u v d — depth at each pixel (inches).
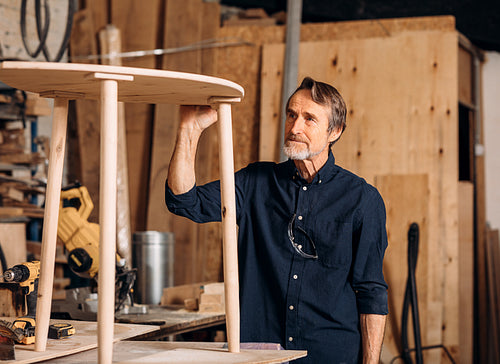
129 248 174.4
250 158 178.5
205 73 182.2
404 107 165.5
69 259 100.5
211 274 179.5
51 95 50.2
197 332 147.6
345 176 73.8
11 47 158.2
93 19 185.3
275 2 194.9
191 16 183.6
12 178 152.8
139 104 184.7
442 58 164.4
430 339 157.2
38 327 50.6
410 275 150.8
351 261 71.7
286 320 71.2
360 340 72.3
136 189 182.5
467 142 192.7
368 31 175.2
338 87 170.6
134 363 45.7
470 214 177.5
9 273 70.2
